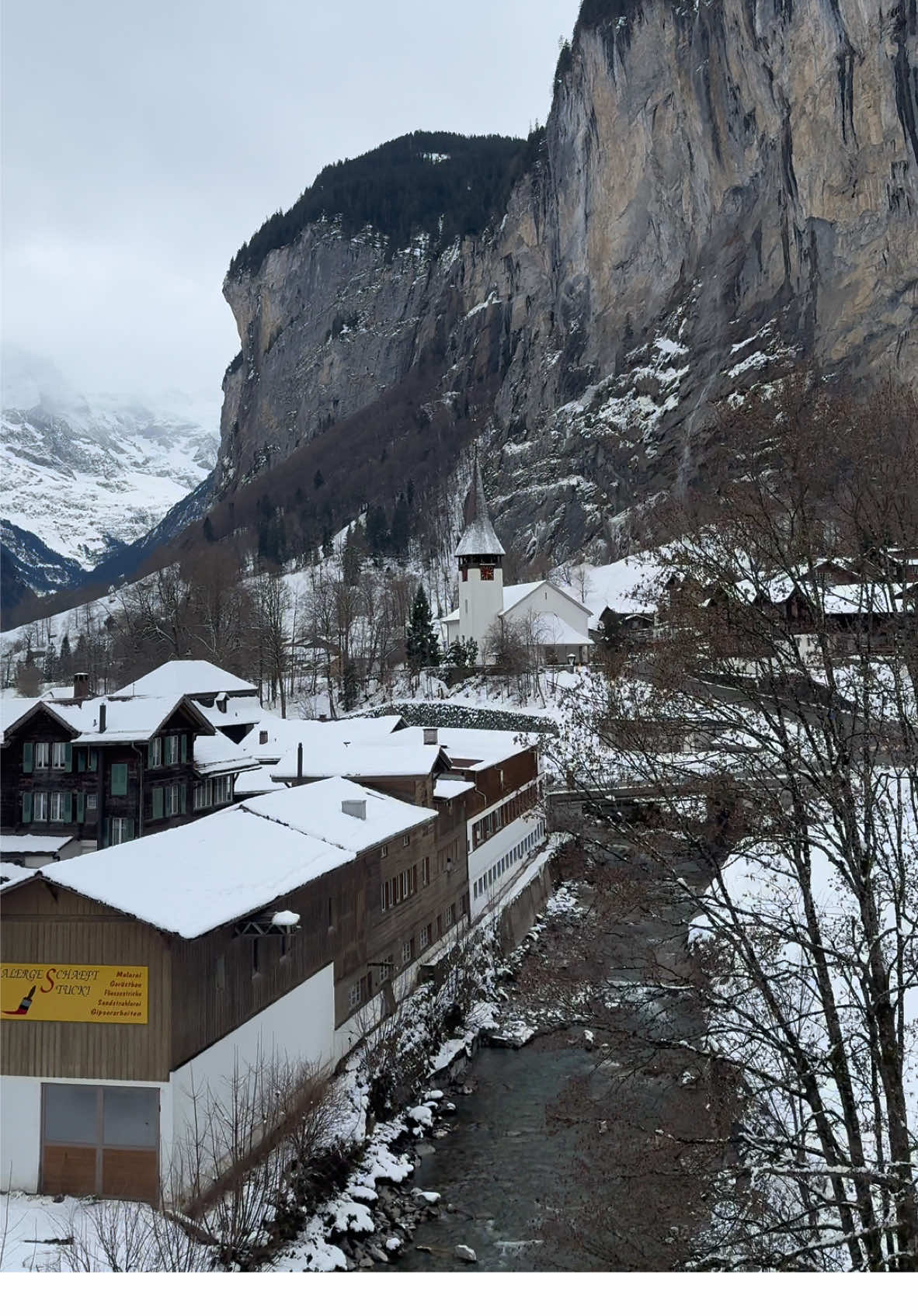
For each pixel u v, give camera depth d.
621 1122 19.31
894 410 18.36
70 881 22.94
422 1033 36.16
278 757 55.91
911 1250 15.31
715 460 20.08
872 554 18.09
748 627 18.64
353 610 144.75
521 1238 24.73
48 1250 20.03
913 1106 21.12
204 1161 23.22
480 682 102.00
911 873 19.27
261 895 25.72
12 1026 23.33
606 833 23.48
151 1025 22.72
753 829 18.78
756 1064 21.38
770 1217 17.92
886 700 18.52
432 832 42.34
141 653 130.12
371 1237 24.92
